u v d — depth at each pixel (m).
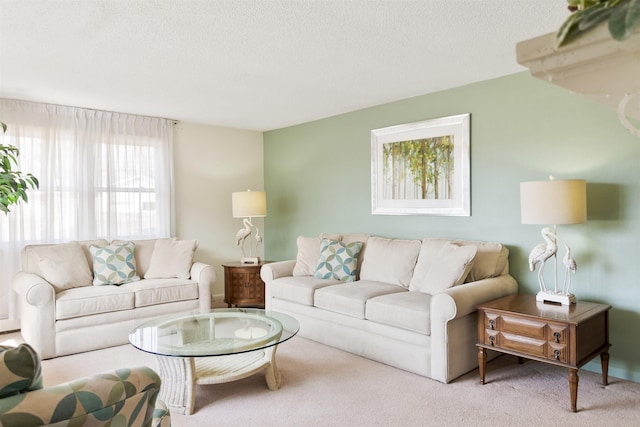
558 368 3.21
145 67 3.27
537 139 3.43
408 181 4.32
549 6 2.33
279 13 2.38
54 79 3.55
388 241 4.20
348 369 3.23
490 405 2.62
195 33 2.64
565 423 2.40
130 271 4.28
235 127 5.80
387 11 2.37
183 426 2.42
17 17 2.39
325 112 4.92
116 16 2.39
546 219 2.86
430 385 2.92
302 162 5.53
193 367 2.60
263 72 3.44
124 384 1.19
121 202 4.82
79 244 4.29
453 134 3.95
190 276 4.48
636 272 2.97
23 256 4.03
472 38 2.77
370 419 2.47
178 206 5.34
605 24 0.52
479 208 3.80
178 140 5.35
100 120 4.69
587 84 0.63
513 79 3.55
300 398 2.76
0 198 3.38
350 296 3.53
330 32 2.65
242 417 2.52
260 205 5.18
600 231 3.13
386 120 4.52
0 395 1.02
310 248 4.60
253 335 2.80
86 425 1.10
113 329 3.81
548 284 3.39
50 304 3.52
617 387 2.86
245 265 5.03
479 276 3.46
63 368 3.30
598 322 2.80
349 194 4.95
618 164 3.04
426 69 3.41
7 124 4.15
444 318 2.91
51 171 4.37
